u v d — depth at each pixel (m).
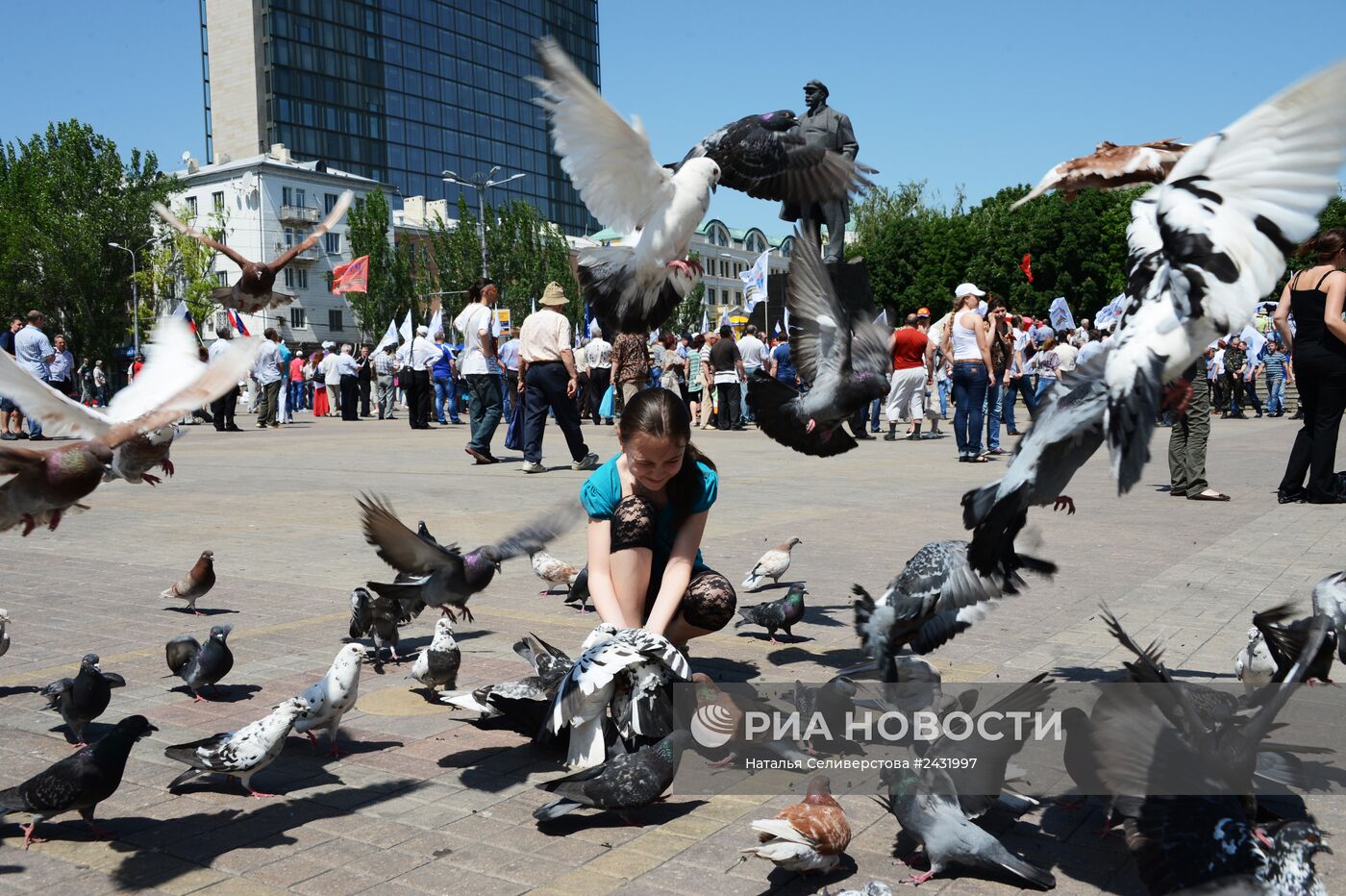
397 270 73.81
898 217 67.31
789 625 5.49
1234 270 2.83
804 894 2.94
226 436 21.27
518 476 12.96
